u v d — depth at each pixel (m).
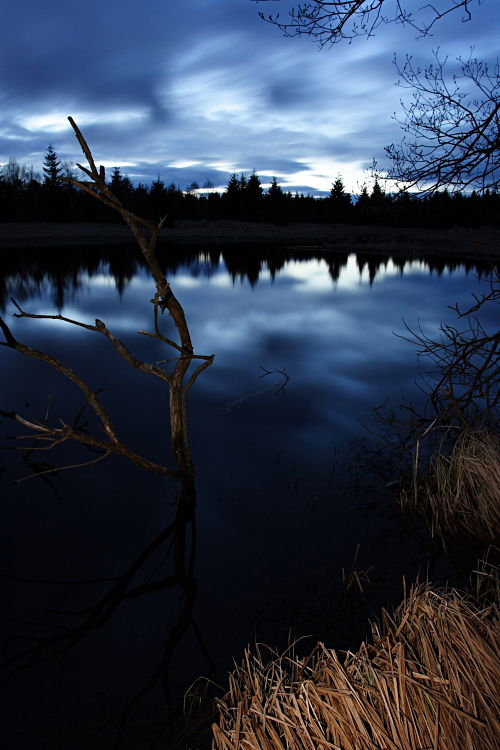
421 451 6.25
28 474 5.80
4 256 28.73
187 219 56.28
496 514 4.51
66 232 43.22
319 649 3.28
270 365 10.35
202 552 4.44
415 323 14.38
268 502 5.20
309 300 18.16
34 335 12.68
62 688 3.10
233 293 19.45
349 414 7.64
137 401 8.16
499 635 2.59
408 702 2.23
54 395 8.38
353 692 2.29
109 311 15.62
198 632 3.54
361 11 3.98
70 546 4.55
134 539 4.66
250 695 2.69
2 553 4.45
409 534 4.62
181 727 2.78
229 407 7.93
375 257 32.84
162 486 5.57
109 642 3.47
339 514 4.96
